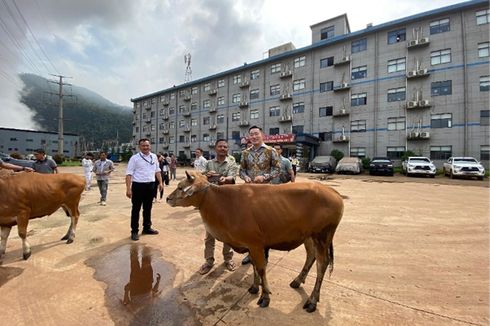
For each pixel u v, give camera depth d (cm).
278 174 383
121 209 758
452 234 530
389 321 255
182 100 4678
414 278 344
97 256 415
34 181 405
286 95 3316
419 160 2102
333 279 343
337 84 2967
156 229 569
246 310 275
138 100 5569
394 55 2655
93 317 261
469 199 950
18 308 274
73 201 466
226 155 434
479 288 317
